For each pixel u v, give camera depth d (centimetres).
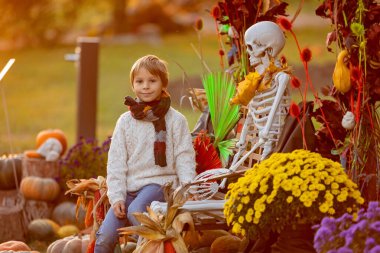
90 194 710
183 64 2794
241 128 732
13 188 970
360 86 617
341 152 633
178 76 2511
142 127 666
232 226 616
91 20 3584
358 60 622
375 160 632
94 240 686
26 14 3488
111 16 3556
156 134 661
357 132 626
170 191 643
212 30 3434
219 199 669
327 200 555
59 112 2286
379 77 621
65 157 1020
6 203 962
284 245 584
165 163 660
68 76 2861
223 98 743
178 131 671
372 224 504
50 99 2483
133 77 672
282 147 630
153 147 661
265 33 653
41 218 999
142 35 3438
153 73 664
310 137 628
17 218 929
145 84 663
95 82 1212
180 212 603
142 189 659
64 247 779
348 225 528
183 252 595
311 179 560
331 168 571
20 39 3497
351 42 621
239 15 751
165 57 2972
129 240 758
